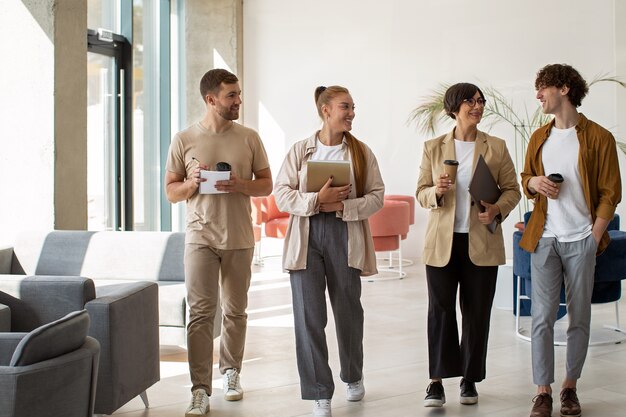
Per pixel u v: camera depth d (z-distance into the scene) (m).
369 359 5.63
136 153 9.69
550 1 10.55
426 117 11.09
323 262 4.31
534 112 10.68
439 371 4.41
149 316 4.40
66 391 3.05
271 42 11.63
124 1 9.10
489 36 10.81
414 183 11.23
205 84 4.54
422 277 9.59
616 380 5.01
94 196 8.70
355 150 4.38
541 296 4.28
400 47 11.19
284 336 6.41
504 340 6.16
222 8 10.98
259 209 10.70
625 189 9.86
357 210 4.22
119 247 6.25
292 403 4.57
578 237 4.22
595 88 10.41
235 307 4.64
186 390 4.83
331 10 11.42
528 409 4.41
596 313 7.21
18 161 6.54
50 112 6.47
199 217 4.47
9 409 2.87
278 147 11.69
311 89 11.55
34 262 6.21
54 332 3.04
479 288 4.34
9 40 6.52
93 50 8.64
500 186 4.47
